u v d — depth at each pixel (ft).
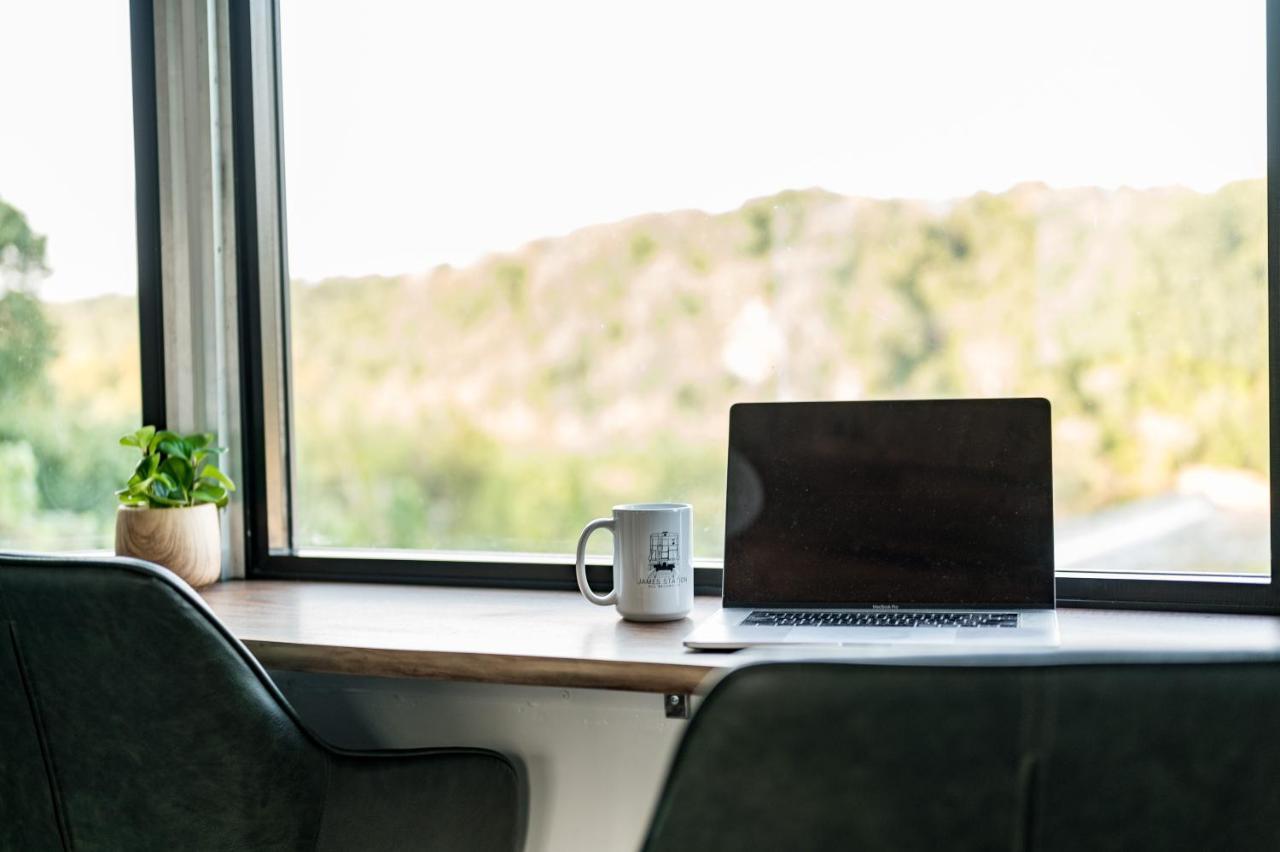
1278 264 4.96
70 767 4.07
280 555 6.54
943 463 4.95
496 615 5.28
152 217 6.69
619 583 5.03
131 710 3.95
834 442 5.08
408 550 6.49
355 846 4.45
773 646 4.26
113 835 4.13
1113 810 2.07
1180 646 2.12
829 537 5.01
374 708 6.06
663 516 4.96
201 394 6.57
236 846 4.16
